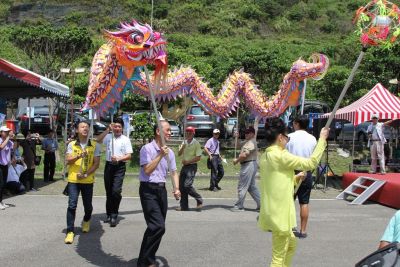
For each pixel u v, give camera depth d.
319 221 9.41
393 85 24.33
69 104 23.75
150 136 18.83
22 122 23.14
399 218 3.45
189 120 23.31
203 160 19.75
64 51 30.06
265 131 5.14
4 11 60.59
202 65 30.27
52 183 15.06
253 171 10.41
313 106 23.17
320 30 63.84
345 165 19.48
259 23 63.81
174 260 6.46
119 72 7.41
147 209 5.88
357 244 7.50
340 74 26.20
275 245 4.96
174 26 59.28
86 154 7.46
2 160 11.31
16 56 38.03
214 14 63.22
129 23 6.44
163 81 6.68
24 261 6.34
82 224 8.05
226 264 6.30
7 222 8.84
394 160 17.31
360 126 22.47
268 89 23.05
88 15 59.22
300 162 4.82
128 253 6.79
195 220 9.30
